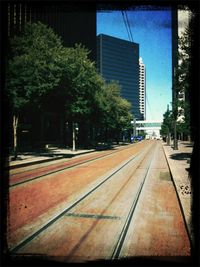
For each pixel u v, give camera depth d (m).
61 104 33.06
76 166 20.36
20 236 6.10
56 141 50.19
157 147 55.34
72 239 5.99
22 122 36.28
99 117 44.09
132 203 9.27
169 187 12.30
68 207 8.61
